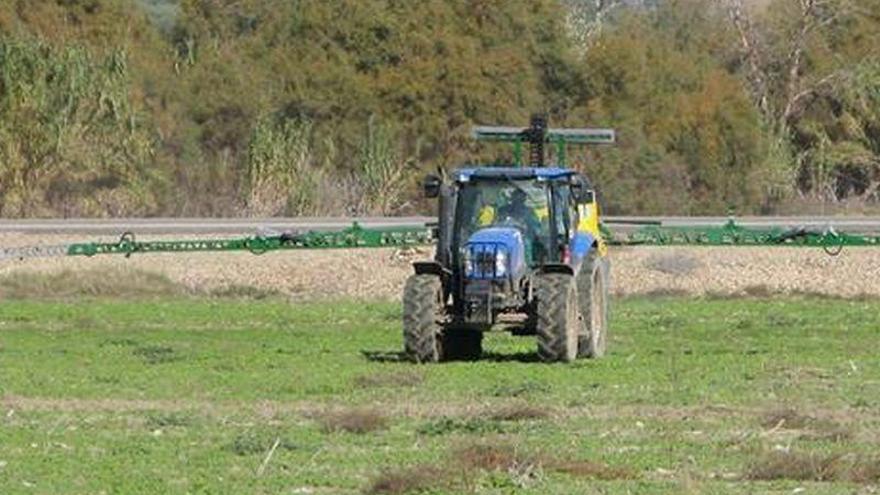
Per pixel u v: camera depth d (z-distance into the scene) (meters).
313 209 126.88
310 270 90.56
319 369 57.50
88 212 125.88
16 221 109.31
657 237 87.88
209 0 156.12
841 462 37.44
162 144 135.00
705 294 86.81
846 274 90.19
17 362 60.34
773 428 43.59
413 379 53.81
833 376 54.94
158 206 128.38
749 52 156.75
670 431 42.88
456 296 59.22
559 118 142.00
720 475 37.19
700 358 60.59
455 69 141.00
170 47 151.75
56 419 46.12
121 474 37.50
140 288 87.75
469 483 35.75
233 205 128.25
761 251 93.81
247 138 134.88
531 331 60.50
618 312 79.50
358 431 43.41
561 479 36.53
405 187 132.25
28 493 35.50
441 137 139.38
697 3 169.12
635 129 138.25
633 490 35.31
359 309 81.38
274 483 36.41
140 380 54.69
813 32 156.75
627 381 53.47
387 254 92.44
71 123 125.62
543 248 60.06
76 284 87.62
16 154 123.75
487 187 60.53
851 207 137.62
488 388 51.88
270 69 143.25
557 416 45.81
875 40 155.62
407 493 35.38
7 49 123.81
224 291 87.75
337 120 139.12
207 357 62.00
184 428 44.44
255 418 46.25
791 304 82.50
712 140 138.50
